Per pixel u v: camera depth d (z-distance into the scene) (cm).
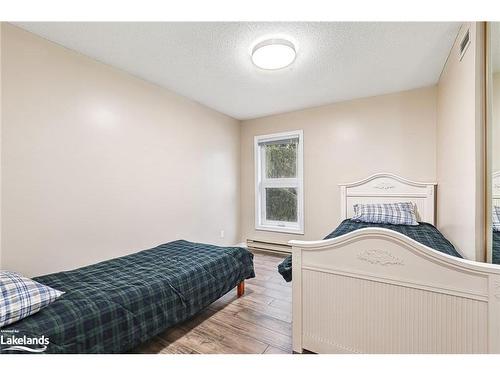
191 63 227
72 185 204
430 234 219
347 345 134
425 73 246
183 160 312
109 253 230
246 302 223
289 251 373
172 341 165
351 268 132
